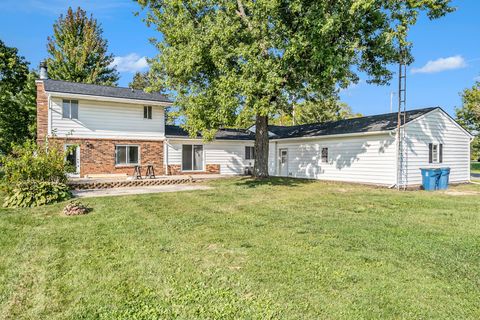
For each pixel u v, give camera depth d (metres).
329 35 12.63
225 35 12.85
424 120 15.98
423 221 7.70
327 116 39.25
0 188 10.22
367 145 16.14
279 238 6.20
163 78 16.58
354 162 16.80
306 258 5.04
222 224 7.41
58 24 31.08
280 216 8.30
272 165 22.62
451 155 17.25
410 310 3.44
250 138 24.36
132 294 3.91
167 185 16.08
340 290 3.93
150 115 20.19
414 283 4.12
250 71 12.67
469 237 6.24
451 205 9.99
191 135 14.84
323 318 3.29
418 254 5.22
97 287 4.11
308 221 7.69
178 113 16.28
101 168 18.45
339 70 12.70
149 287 4.09
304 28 12.60
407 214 8.59
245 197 11.70
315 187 14.82
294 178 19.64
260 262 4.89
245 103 13.05
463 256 5.12
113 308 3.58
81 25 31.89
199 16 15.42
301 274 4.42
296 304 3.59
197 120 13.92
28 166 10.57
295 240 6.05
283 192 13.04
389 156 15.04
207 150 22.31
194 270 4.62
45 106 17.30
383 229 6.89
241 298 3.76
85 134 17.98
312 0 12.56
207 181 17.83
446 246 5.66
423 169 15.12
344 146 17.42
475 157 37.34
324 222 7.58
